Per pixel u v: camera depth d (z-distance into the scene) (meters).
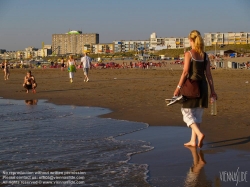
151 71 43.00
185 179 4.85
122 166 5.45
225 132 7.64
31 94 17.39
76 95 16.30
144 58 112.81
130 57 145.38
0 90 19.88
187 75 6.46
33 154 6.16
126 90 18.05
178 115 10.00
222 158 5.79
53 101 14.37
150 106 11.95
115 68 58.12
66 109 11.95
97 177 4.96
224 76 30.00
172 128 8.35
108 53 193.38
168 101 6.69
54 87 21.05
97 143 6.95
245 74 32.81
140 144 6.83
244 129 7.87
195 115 6.57
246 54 98.12
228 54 88.56
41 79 29.53
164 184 4.67
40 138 7.41
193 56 6.43
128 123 9.07
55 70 53.47
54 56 193.12
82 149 6.49
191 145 6.64
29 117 10.15
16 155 6.11
